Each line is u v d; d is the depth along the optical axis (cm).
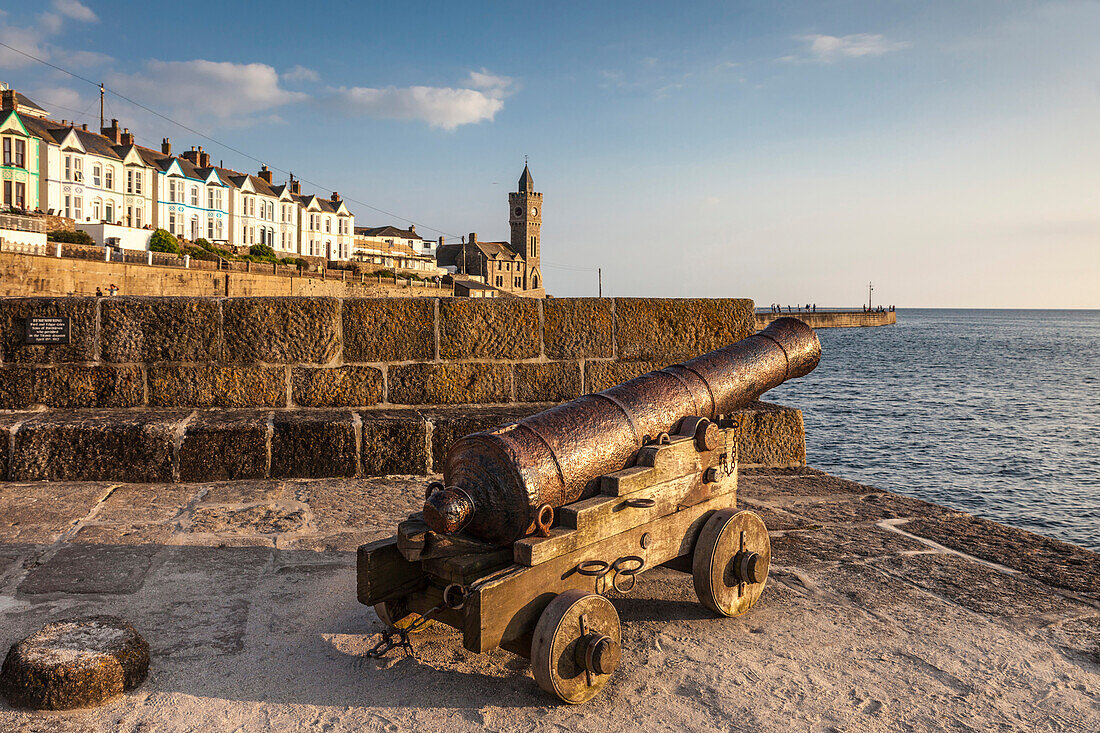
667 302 717
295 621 332
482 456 288
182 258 3688
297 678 283
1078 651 310
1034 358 7350
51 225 4188
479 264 13100
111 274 3259
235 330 643
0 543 421
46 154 4594
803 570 402
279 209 6956
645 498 312
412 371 670
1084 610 352
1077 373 5650
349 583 376
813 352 421
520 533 283
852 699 273
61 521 462
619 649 272
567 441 303
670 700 272
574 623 264
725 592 338
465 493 279
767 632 328
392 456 600
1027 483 2008
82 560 397
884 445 2544
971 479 2050
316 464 589
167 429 568
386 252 9450
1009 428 2956
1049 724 257
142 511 490
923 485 1977
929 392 4284
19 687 256
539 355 693
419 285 6419
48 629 284
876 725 256
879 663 300
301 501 523
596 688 272
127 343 631
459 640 318
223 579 377
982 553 429
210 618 332
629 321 708
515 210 13962
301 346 652
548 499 289
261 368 648
